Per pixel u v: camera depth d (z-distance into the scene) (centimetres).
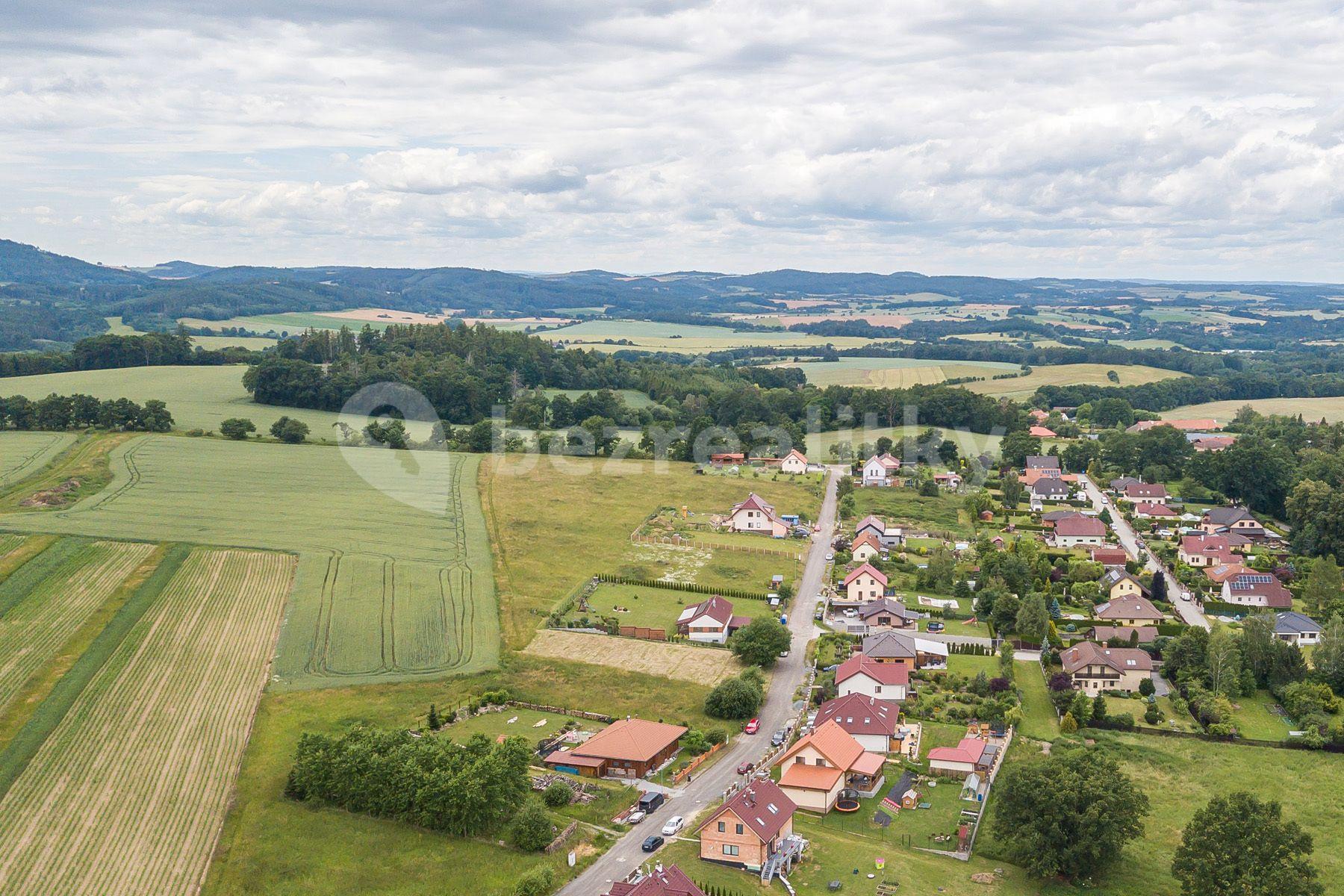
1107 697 12456
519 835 8900
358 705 11556
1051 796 8825
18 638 12606
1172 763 10738
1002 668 12888
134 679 11775
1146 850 9200
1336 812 9744
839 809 9856
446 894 8238
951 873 8775
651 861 8744
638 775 10381
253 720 11075
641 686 12412
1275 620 13450
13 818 9100
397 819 9300
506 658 13062
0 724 10612
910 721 11669
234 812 9331
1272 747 11081
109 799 9450
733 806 8756
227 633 13125
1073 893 8544
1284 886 7906
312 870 8506
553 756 10506
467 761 9531
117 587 14262
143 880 8350
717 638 13975
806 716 11694
